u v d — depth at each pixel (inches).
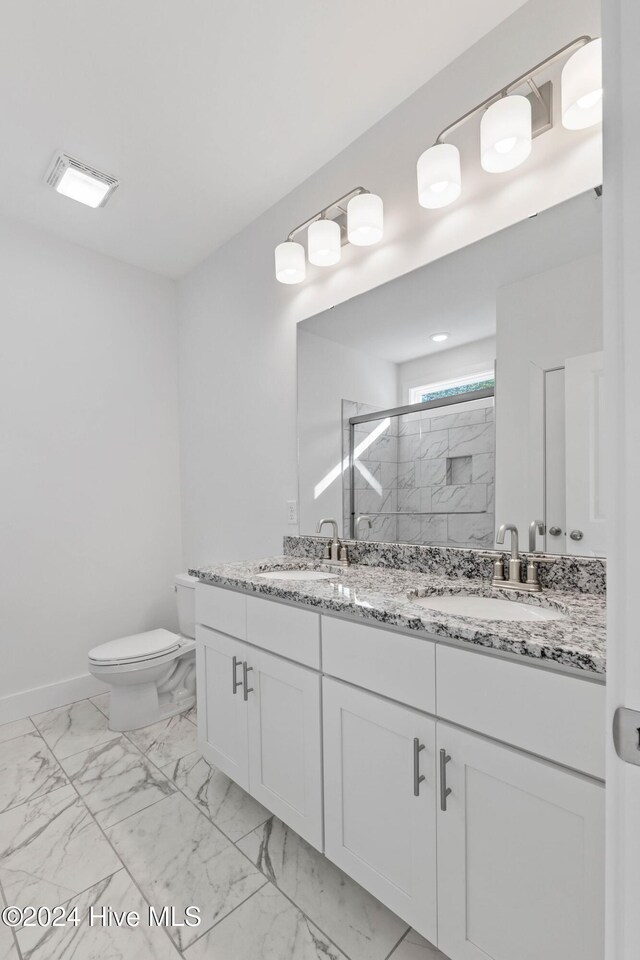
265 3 52.9
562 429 52.1
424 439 65.3
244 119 68.9
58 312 100.1
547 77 51.3
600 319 49.3
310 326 82.4
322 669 49.6
